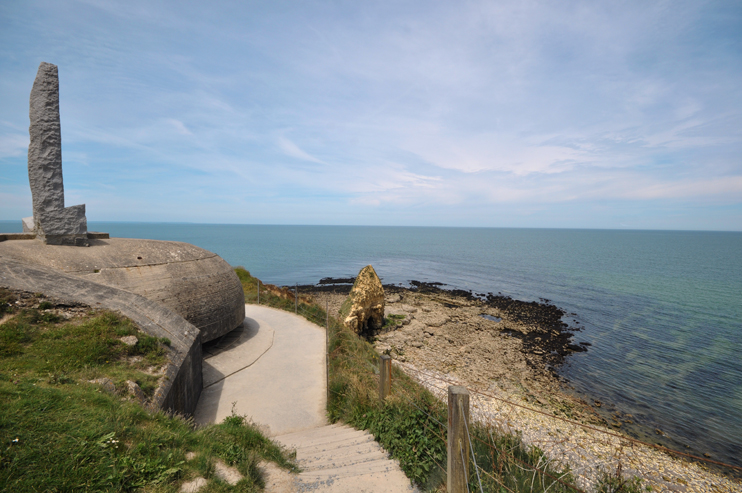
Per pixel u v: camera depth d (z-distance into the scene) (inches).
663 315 1275.8
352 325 901.2
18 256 388.8
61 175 444.1
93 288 371.6
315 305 835.4
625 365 818.8
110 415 198.7
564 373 769.6
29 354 262.2
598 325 1141.1
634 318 1230.9
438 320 1124.5
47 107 433.4
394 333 983.0
